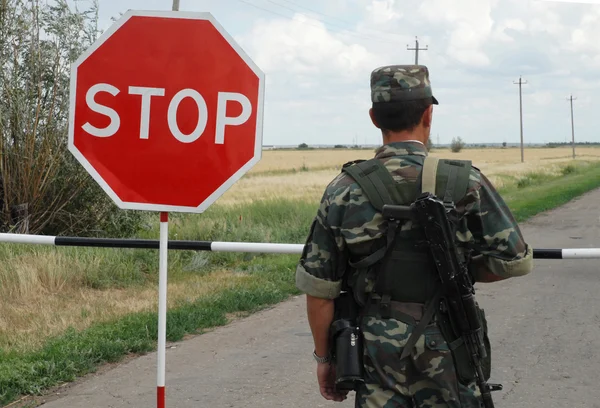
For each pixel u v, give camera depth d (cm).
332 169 7156
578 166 7662
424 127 267
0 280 864
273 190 3153
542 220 2130
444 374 251
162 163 330
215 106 327
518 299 882
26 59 1240
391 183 256
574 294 907
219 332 739
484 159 10569
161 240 336
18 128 1215
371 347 254
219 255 1199
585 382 554
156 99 329
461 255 258
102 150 331
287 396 530
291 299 917
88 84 331
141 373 593
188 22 326
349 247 258
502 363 605
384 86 262
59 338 680
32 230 1243
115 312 805
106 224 1325
